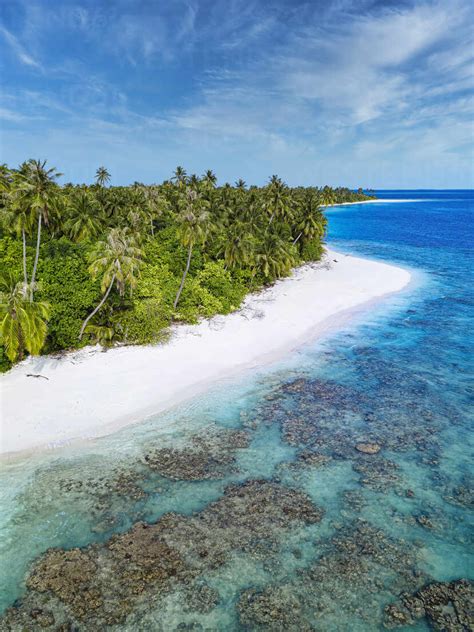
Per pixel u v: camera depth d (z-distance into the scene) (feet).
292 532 60.39
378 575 53.62
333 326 149.89
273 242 199.72
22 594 50.72
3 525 60.75
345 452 79.41
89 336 122.42
